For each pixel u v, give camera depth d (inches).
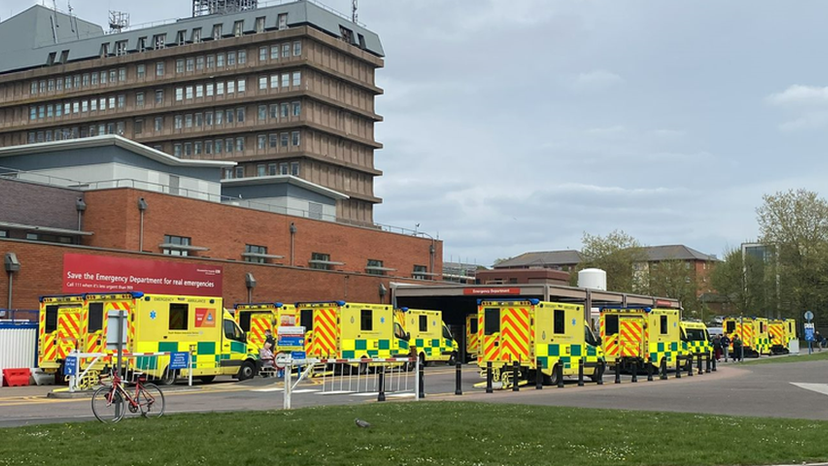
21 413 789.2
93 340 1146.7
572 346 1227.2
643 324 1441.9
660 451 530.3
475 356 2236.7
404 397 990.4
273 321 1496.1
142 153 2175.2
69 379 1104.8
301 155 4106.8
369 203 4530.0
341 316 1396.4
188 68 4416.8
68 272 1537.9
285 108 4195.4
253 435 562.6
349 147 4419.3
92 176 2114.9
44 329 1224.8
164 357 1185.4
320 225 2377.0
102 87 4557.1
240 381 1317.7
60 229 1822.1
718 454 522.6
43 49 4793.3
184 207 1996.8
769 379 1384.1
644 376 1504.7
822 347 3624.5
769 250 3754.9
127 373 1120.2
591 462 486.6
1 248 1499.8
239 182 2632.9
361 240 2519.7
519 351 1162.0
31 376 1250.6
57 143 2138.3
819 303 3671.3
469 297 2396.7
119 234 1868.8
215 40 4347.9
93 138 2100.1
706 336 1699.1
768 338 2763.3
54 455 482.9
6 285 1504.7
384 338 1475.1
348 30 4500.5
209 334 1254.9
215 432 578.2
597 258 4205.2
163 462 464.4
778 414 805.9
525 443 546.3
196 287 1796.3
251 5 4702.3
